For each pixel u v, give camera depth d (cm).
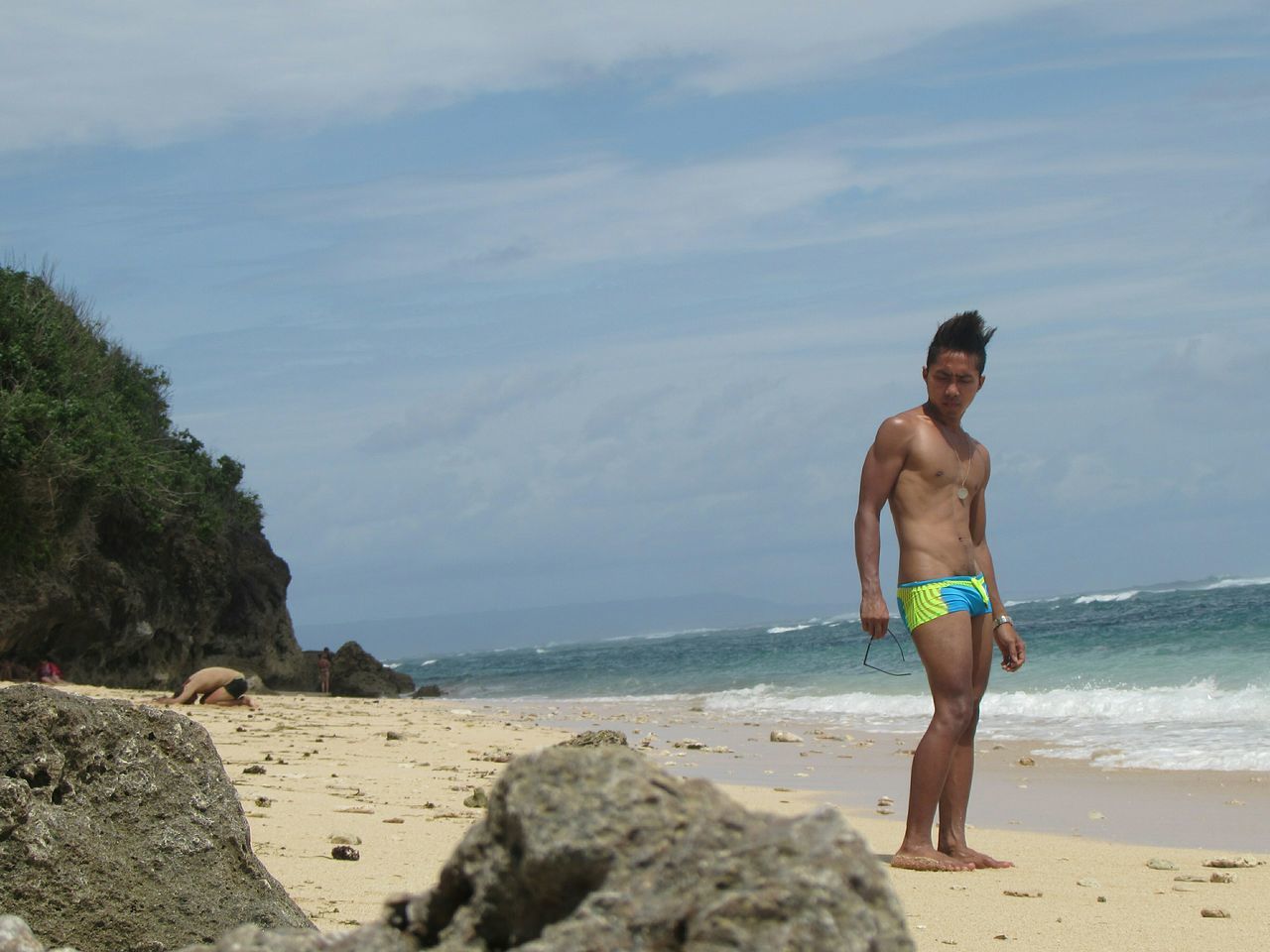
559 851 189
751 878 178
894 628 6775
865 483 748
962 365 736
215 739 1530
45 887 406
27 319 3070
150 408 3981
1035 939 517
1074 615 5516
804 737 1739
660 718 2350
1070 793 1088
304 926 447
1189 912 570
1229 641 2788
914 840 711
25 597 3011
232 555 4409
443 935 202
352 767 1216
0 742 420
